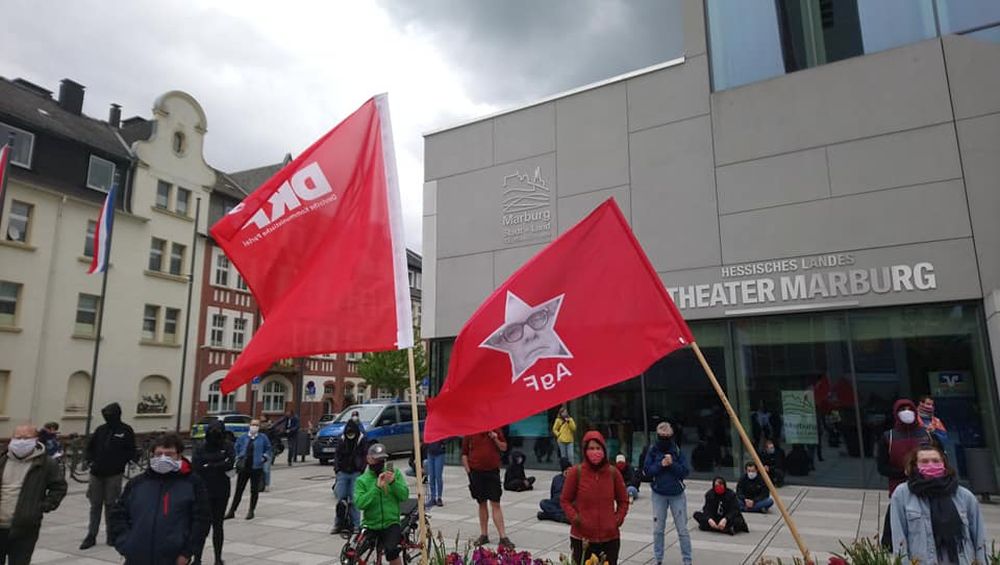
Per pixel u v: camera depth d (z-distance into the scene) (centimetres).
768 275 1346
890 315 1240
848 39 1354
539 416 1595
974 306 1177
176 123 3228
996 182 1183
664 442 695
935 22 1277
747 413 1338
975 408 1152
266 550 815
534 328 473
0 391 2361
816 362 1290
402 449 2111
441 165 1814
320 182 540
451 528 916
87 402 2664
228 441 762
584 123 1612
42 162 2611
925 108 1255
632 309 468
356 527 896
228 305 3491
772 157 1378
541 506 966
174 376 3100
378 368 4472
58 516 1114
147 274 2986
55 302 2566
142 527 428
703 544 801
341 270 515
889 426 1209
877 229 1260
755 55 1446
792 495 1170
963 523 387
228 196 3559
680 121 1490
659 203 1488
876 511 1001
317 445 2017
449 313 1734
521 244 1655
